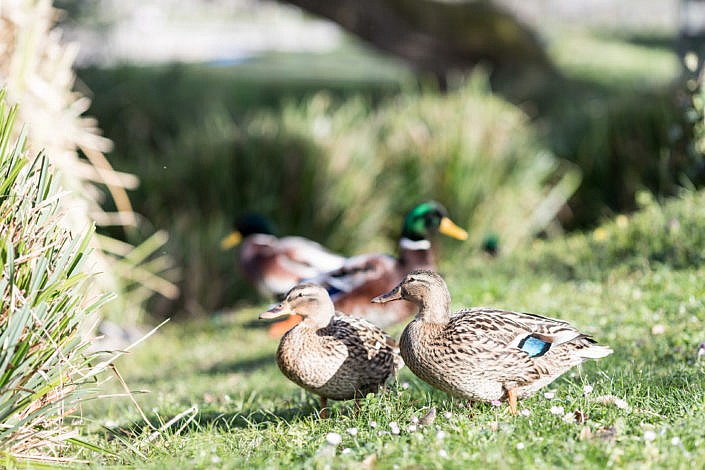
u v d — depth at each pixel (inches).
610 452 192.1
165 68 914.7
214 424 272.7
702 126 534.9
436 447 201.5
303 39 2137.1
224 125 732.7
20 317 205.0
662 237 445.4
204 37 1916.8
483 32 1129.4
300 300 259.3
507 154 686.5
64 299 218.4
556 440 203.6
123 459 230.5
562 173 699.4
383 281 418.0
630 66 1305.4
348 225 653.9
